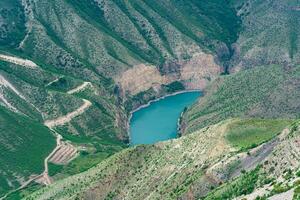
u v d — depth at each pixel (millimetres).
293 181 178500
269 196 177250
